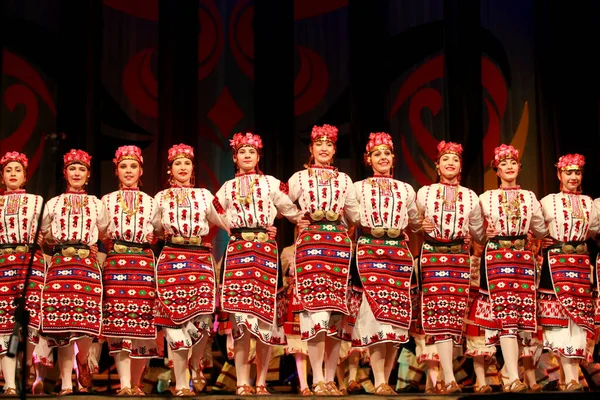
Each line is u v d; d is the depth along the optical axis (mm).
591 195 9266
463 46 9562
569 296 6719
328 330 6336
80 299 6441
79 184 6730
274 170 9602
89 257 6566
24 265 6527
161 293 6438
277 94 9703
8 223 6562
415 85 9922
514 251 6715
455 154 6805
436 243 6684
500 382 7621
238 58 10195
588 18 9492
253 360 7453
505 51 9898
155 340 6594
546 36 9531
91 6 9586
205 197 6613
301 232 6543
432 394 6086
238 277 6383
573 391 6199
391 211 6566
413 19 9984
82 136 9438
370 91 9750
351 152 9766
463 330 7031
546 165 9383
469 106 9484
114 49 9875
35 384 7020
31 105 9578
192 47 9688
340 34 10125
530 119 9734
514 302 6613
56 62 9609
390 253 6531
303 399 5902
